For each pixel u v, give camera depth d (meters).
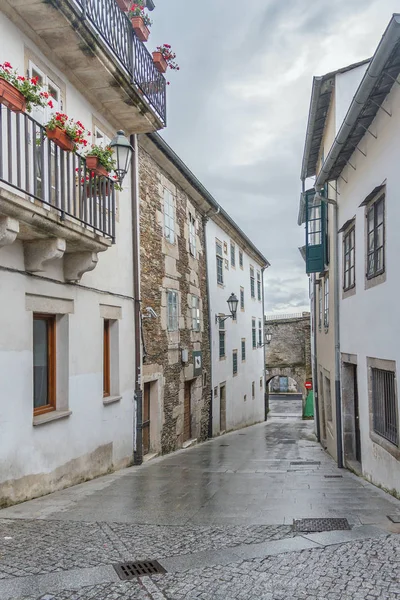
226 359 22.19
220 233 21.72
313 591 3.91
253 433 23.12
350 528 5.43
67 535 5.29
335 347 12.41
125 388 10.72
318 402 19.28
